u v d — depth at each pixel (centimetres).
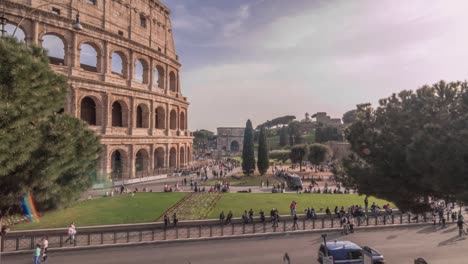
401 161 1841
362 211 3878
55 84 1597
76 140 1633
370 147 2045
